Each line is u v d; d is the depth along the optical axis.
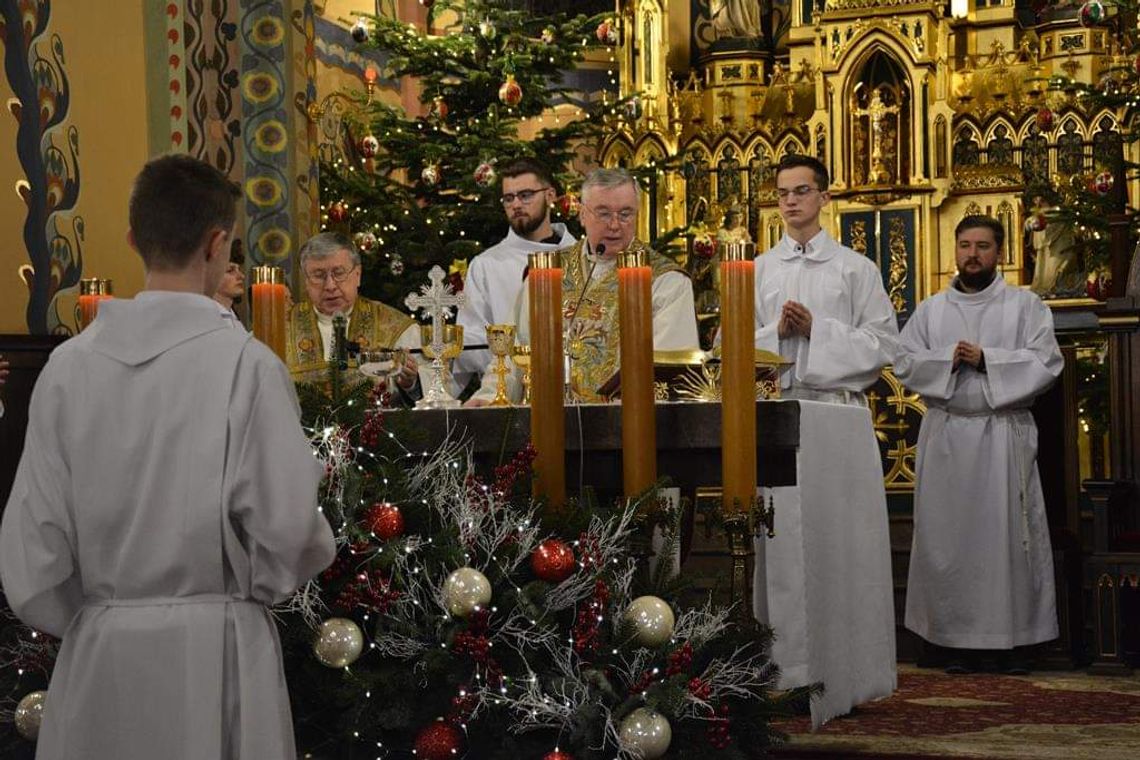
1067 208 10.42
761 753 4.31
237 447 3.02
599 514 4.25
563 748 4.02
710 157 12.94
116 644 3.01
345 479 4.15
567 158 11.15
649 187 12.16
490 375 5.46
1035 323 8.24
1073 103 12.03
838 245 7.04
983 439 7.99
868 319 6.96
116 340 3.09
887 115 12.23
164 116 8.46
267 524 2.99
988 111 12.25
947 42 12.50
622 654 4.10
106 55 8.02
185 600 3.03
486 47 11.19
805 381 6.46
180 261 3.15
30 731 4.18
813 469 5.61
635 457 4.26
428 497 4.28
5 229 7.16
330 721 4.18
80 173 7.74
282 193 9.46
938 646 8.17
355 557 4.17
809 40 13.06
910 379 8.09
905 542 8.98
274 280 4.62
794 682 5.41
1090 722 5.96
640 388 4.25
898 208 12.19
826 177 7.00
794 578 5.45
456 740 4.02
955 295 8.40
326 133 11.84
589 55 13.82
